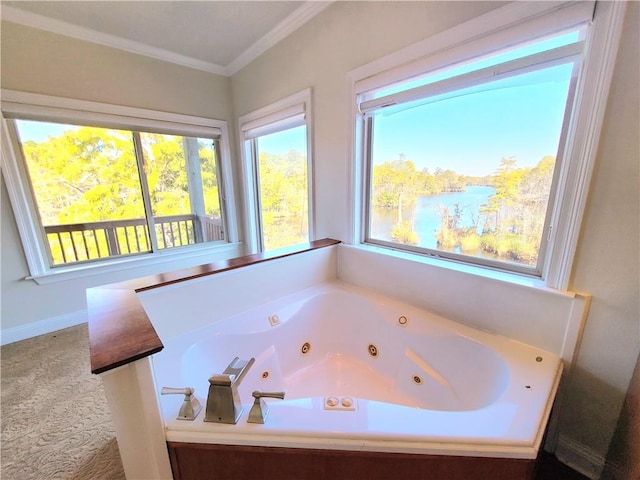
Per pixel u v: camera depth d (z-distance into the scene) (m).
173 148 2.89
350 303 1.94
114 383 0.84
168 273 1.55
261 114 2.68
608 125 0.99
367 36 1.70
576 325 1.15
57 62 2.16
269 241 3.14
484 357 1.31
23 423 1.48
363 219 2.10
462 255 1.59
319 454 0.87
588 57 1.00
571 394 1.21
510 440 0.83
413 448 0.84
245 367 0.99
